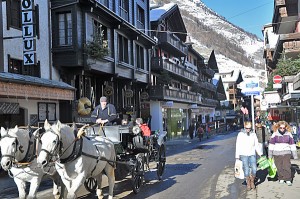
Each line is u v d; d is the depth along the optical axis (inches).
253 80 539.5
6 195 420.8
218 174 529.0
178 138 1763.0
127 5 1256.8
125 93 1214.3
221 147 1076.5
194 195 386.9
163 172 525.7
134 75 1227.2
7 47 684.1
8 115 681.0
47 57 817.5
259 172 501.4
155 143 488.4
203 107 2496.3
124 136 419.2
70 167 287.1
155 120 1555.1
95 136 353.1
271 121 1268.5
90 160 304.7
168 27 1829.5
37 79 706.8
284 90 1299.2
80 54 853.2
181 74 1870.1
